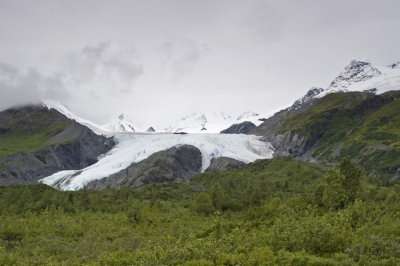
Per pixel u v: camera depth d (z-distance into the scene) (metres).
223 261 44.16
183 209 140.88
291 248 48.25
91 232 100.44
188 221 114.88
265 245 50.81
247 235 64.75
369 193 102.00
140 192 196.62
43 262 69.75
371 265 38.91
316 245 47.28
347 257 42.41
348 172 101.38
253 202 146.88
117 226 107.19
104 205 149.38
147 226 107.75
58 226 108.31
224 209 140.62
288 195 163.25
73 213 135.25
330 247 46.84
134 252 61.50
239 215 121.50
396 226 54.00
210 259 45.28
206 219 119.12
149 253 51.84
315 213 86.62
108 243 87.00
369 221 62.44
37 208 140.25
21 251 81.81
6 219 115.38
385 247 42.91
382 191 109.62
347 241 47.50
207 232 79.25
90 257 70.56
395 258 40.03
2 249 82.44
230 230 78.44
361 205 72.94
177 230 98.12
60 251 81.38
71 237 97.62
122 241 85.69
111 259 55.97
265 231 69.62
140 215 118.00
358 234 53.16
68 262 66.75
